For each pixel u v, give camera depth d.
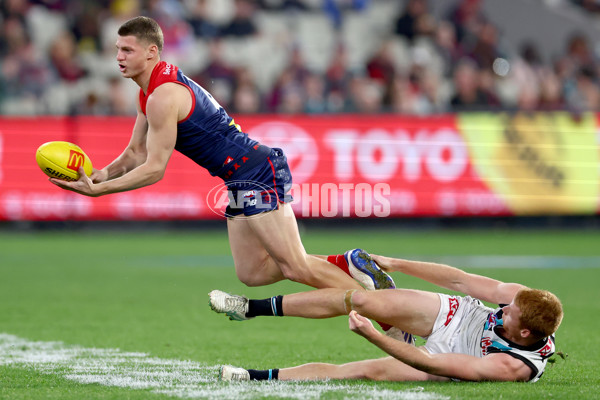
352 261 19.48
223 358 21.70
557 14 77.38
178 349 23.12
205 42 67.81
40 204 54.97
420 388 16.52
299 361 21.38
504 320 17.00
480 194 60.53
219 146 19.20
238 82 63.28
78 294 34.38
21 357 21.48
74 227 57.38
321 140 58.12
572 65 71.88
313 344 24.23
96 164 55.53
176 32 66.19
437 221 61.59
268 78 69.06
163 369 19.77
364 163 58.72
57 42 63.97
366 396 15.83
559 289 36.22
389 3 75.19
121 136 56.03
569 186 61.91
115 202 56.09
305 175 57.78
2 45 63.50
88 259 45.66
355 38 73.44
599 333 25.97
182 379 18.17
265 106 63.78
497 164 60.75
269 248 19.53
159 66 18.88
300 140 57.88
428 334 17.58
